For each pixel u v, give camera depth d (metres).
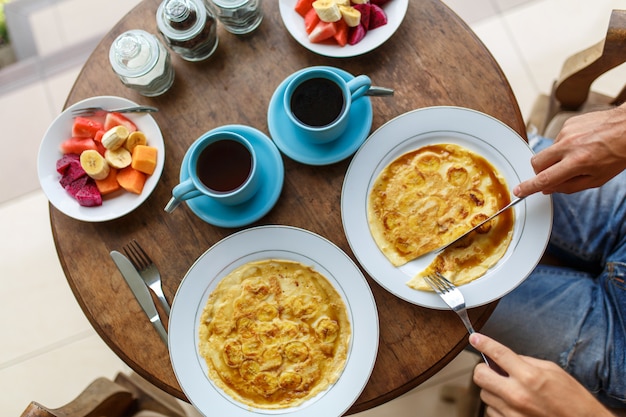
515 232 1.05
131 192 1.14
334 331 1.05
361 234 1.07
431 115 1.08
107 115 1.15
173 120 1.18
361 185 1.08
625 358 1.19
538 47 2.04
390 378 1.05
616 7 2.02
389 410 1.79
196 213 1.10
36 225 2.01
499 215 1.07
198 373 1.05
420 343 1.05
